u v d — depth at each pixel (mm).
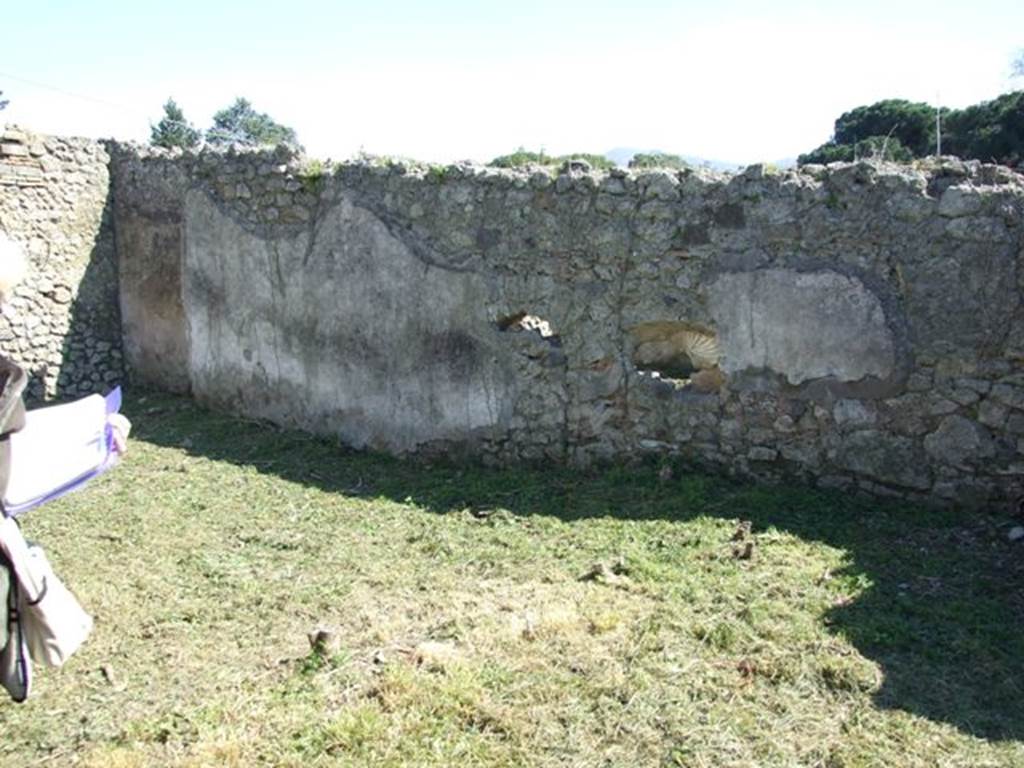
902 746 2963
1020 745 2961
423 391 6734
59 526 5477
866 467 5184
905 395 5020
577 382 6070
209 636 3951
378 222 6801
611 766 2902
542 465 6270
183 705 3365
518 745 3014
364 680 3473
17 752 3135
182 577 4641
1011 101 15266
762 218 5309
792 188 5203
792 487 5398
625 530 4980
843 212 5070
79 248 9398
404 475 6461
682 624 3805
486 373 6414
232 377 8250
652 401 5855
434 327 6609
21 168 8844
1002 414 4777
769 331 5371
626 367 5906
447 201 6434
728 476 5645
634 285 5789
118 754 3035
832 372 5211
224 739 3080
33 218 8984
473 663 3533
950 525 4789
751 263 5371
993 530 4691
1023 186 4703
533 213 6074
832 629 3719
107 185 9523
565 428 6160
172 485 6312
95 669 3686
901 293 4957
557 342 6172
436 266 6535
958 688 3297
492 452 6473
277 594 4371
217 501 5941
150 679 3586
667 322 5762
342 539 5156
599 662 3520
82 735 3207
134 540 5219
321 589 4410
